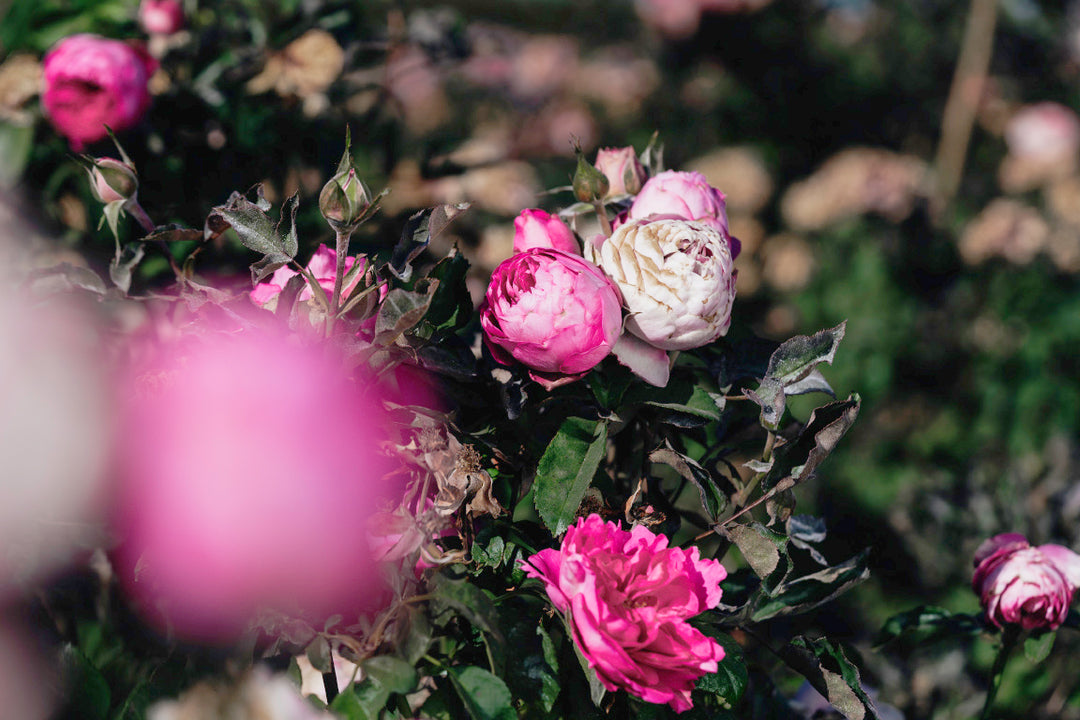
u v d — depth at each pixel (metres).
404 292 0.66
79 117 0.88
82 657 0.68
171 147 0.96
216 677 0.64
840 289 2.12
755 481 0.71
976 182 2.64
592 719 0.67
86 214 0.95
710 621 0.70
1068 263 2.02
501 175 1.24
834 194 2.20
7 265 0.89
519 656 0.65
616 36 3.61
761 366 0.73
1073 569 0.83
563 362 0.66
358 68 1.13
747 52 2.98
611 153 0.75
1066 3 2.76
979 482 1.11
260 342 0.66
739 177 2.25
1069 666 0.96
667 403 0.70
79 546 0.67
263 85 0.99
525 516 0.91
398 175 1.17
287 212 0.67
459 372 0.69
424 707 0.67
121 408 0.67
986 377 1.98
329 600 0.65
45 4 0.95
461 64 1.31
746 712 0.77
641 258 0.67
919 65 3.02
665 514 0.71
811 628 0.81
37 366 0.68
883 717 0.92
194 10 1.00
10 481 0.66
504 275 0.67
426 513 0.66
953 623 0.85
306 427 0.64
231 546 0.64
